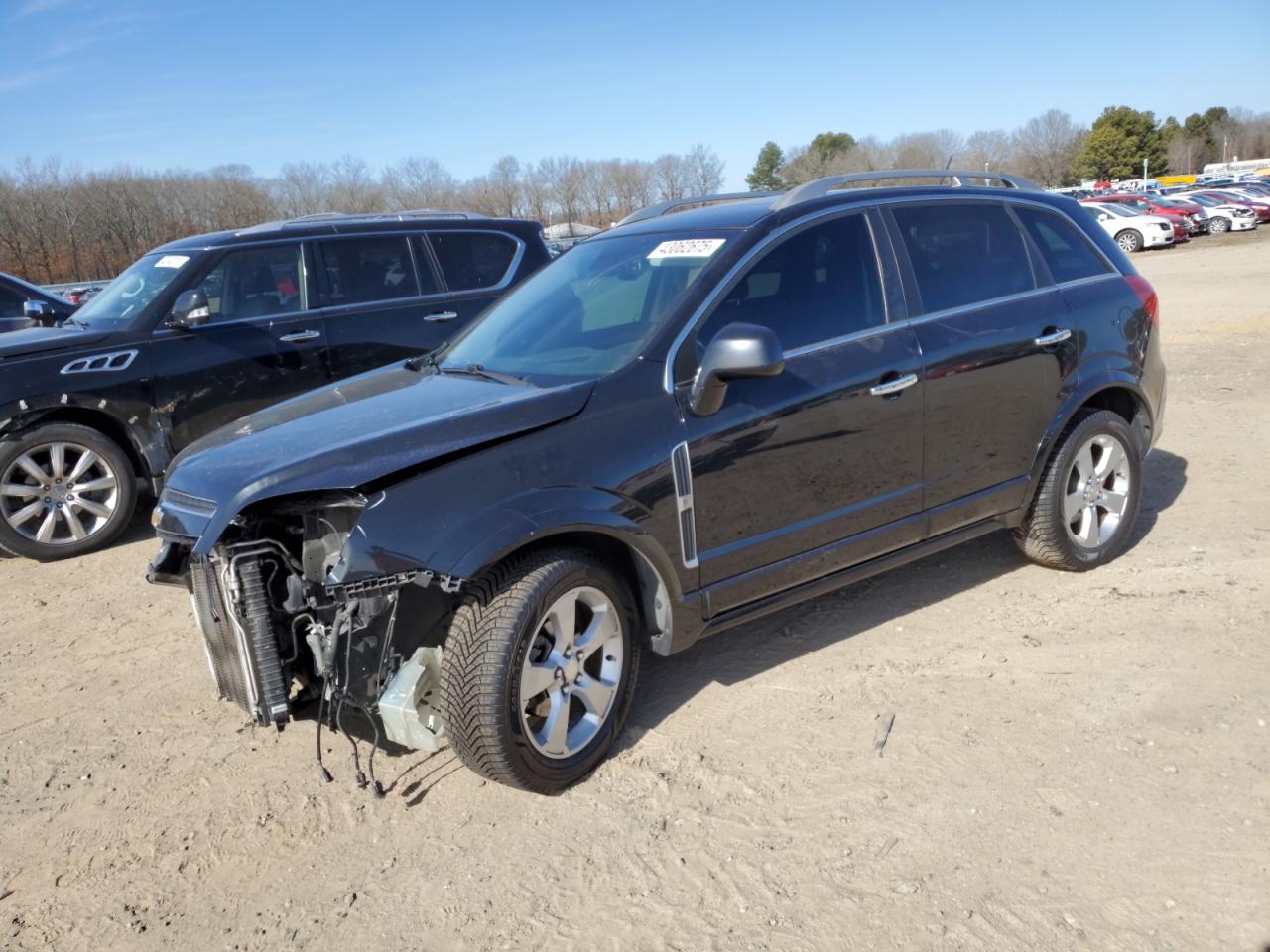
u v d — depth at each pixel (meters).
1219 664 3.91
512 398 3.45
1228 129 128.50
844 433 3.94
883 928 2.68
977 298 4.45
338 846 3.24
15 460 6.12
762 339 3.36
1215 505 5.82
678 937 2.72
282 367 6.94
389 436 3.18
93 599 5.63
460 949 2.75
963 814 3.12
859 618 4.63
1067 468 4.71
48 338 6.28
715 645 4.46
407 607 3.24
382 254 7.47
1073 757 3.38
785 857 3.00
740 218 4.08
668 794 3.36
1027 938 2.60
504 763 3.19
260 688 3.19
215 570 3.28
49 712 4.30
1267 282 18.27
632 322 3.83
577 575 3.33
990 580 4.96
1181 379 9.64
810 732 3.67
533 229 8.23
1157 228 31.34
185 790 3.63
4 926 2.98
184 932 2.91
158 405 6.50
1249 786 3.14
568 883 2.97
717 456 3.62
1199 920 2.61
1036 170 105.56
